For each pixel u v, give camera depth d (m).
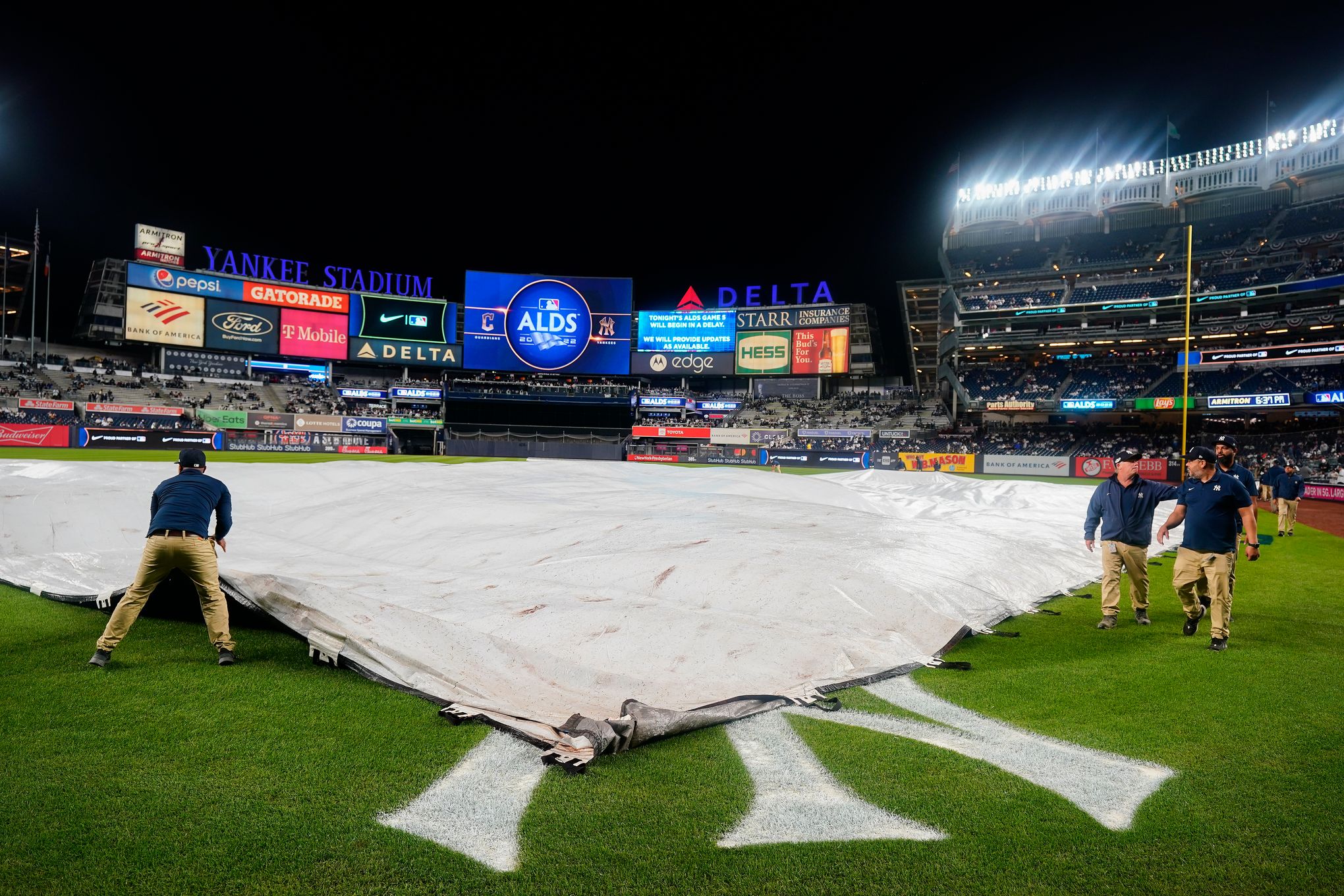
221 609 5.27
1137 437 46.28
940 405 55.03
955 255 55.09
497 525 8.69
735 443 54.34
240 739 3.94
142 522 9.04
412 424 54.28
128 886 2.67
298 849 2.93
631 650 5.09
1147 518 7.03
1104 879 2.81
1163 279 46.22
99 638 5.62
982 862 2.92
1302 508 25.41
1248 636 6.75
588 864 2.87
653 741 4.04
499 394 55.34
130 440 43.97
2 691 4.58
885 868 2.87
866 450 50.91
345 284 58.06
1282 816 3.31
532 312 56.84
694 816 3.25
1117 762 3.89
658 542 7.41
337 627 5.17
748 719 4.40
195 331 51.88
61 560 7.85
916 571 7.26
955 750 4.01
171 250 53.25
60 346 53.66
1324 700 4.90
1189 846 3.06
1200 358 44.09
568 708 4.37
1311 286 39.84
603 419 58.69
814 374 57.19
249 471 13.05
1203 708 4.71
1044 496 16.86
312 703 4.47
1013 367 52.34
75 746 3.81
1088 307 46.16
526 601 5.89
